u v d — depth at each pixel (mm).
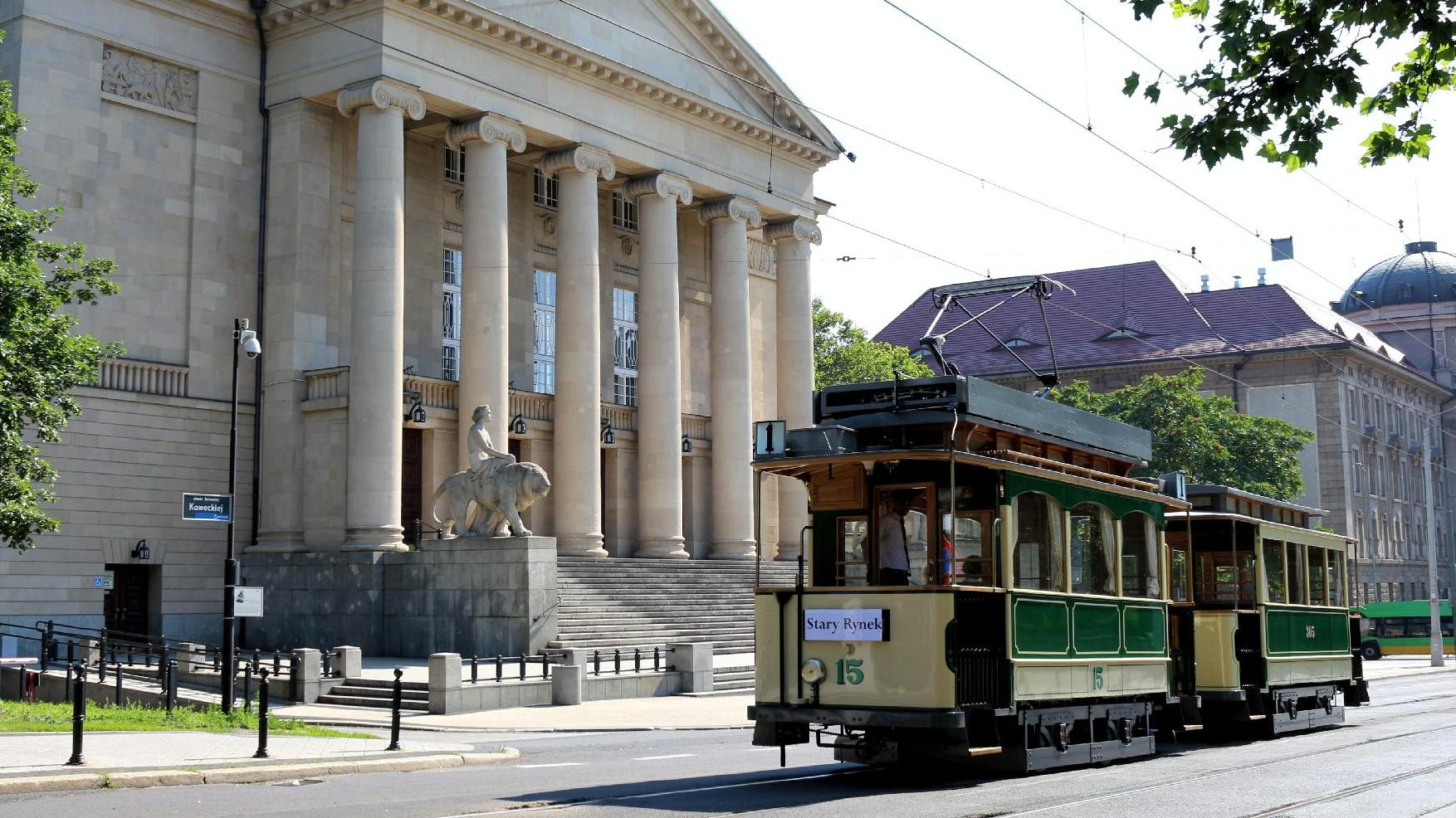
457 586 35719
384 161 38781
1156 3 11094
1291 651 24016
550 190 49281
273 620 38375
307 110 40625
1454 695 36875
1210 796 14562
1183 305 86875
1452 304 104375
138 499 37656
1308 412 82125
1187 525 20750
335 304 41125
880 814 12648
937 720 14438
